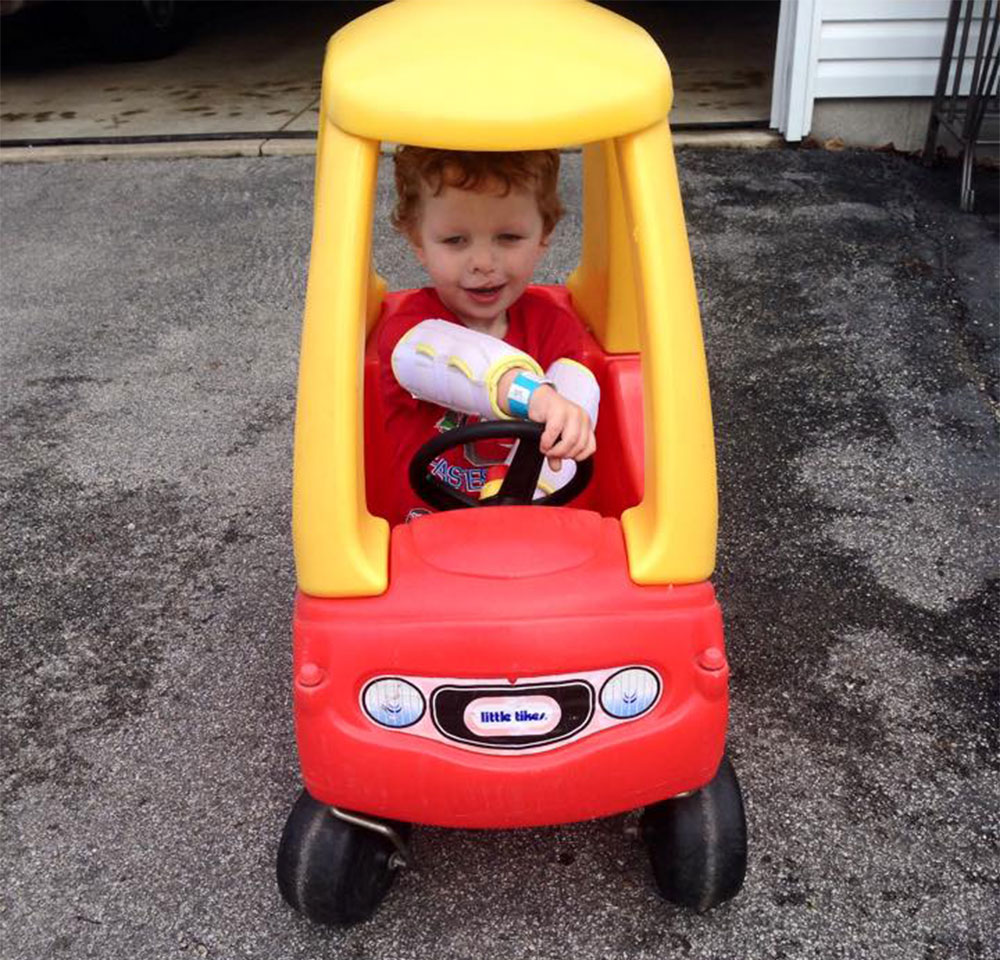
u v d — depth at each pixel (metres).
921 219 3.31
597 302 1.60
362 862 1.33
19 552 2.13
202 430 2.50
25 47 5.72
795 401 2.48
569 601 1.16
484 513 1.25
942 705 1.70
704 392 1.18
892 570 1.98
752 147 3.88
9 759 1.68
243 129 4.21
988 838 1.49
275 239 3.40
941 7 3.62
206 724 1.73
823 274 3.01
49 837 1.55
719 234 3.26
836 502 2.16
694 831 1.30
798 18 3.65
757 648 1.82
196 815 1.58
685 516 1.16
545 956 1.36
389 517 1.65
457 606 1.15
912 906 1.41
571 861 1.47
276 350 2.81
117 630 1.92
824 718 1.69
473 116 1.05
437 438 1.32
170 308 3.04
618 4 6.10
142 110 4.54
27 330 2.96
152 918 1.44
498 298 1.40
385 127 1.08
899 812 1.53
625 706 1.18
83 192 3.79
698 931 1.39
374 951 1.38
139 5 5.16
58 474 2.36
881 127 3.83
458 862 1.48
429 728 1.18
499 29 1.11
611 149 1.44
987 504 2.13
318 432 1.14
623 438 1.50
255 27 5.99
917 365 2.60
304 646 1.17
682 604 1.17
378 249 3.26
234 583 2.02
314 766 1.20
